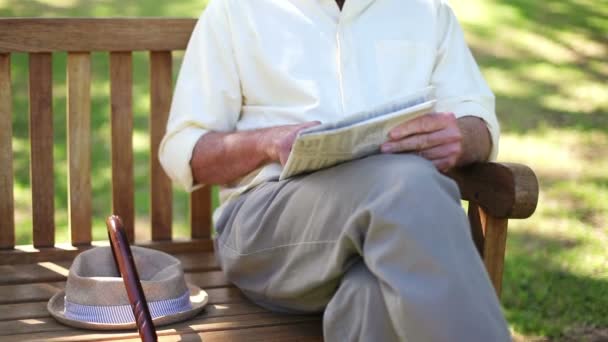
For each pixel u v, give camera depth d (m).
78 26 2.78
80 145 2.85
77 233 2.88
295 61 2.55
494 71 6.38
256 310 2.45
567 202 4.68
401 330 1.91
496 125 2.60
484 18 7.36
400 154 2.10
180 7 7.17
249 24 2.58
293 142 2.29
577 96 6.06
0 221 2.80
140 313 2.06
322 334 2.31
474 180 2.47
